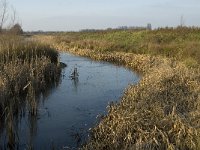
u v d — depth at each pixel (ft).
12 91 38.91
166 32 111.34
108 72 62.85
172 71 44.14
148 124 25.50
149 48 81.87
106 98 41.91
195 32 105.50
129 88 40.06
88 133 29.04
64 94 44.14
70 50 105.09
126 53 82.74
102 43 100.83
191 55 63.00
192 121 25.84
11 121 27.45
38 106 38.24
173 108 26.96
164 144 23.18
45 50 63.52
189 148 23.11
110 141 24.32
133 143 23.88
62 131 30.42
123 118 26.53
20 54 55.16
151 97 32.09
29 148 26.05
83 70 64.90
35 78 43.29
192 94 32.94
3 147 27.04
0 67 44.47
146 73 54.19
